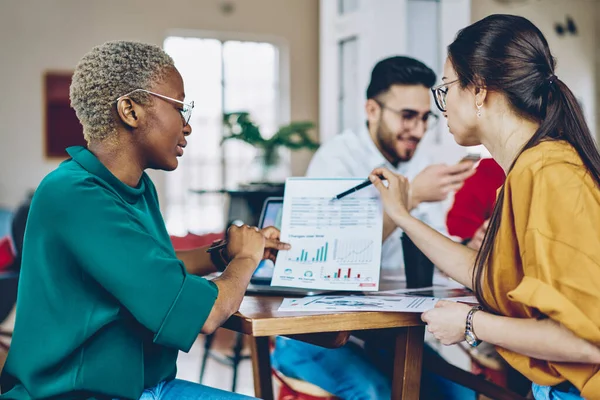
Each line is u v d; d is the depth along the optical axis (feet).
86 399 4.57
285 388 7.36
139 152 5.00
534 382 4.72
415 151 8.98
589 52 27.50
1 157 24.85
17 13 24.79
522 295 4.32
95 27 25.38
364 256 5.90
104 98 4.85
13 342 4.65
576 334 4.21
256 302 5.51
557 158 4.50
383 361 7.12
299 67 27.45
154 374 4.99
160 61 4.98
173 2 25.99
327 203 6.14
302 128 15.58
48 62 25.04
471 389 6.95
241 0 26.71
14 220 12.23
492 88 4.89
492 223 4.90
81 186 4.58
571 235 4.31
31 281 4.60
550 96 4.79
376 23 16.85
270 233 6.13
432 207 9.86
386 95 8.70
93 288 4.62
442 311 4.87
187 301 4.56
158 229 5.39
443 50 16.63
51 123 25.14
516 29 4.90
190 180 27.25
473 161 7.35
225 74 27.35
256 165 15.71
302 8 27.37
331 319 4.89
